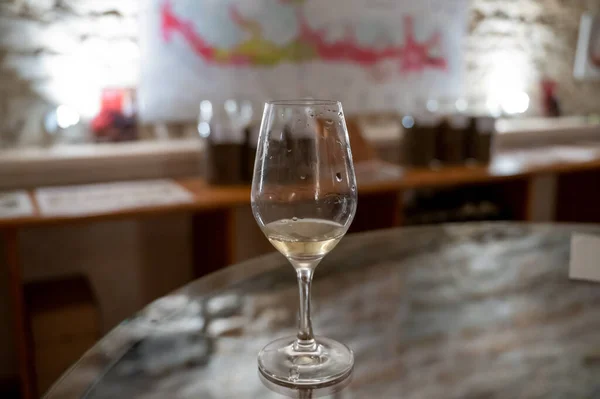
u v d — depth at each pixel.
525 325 0.69
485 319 0.71
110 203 1.69
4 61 1.93
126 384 0.56
